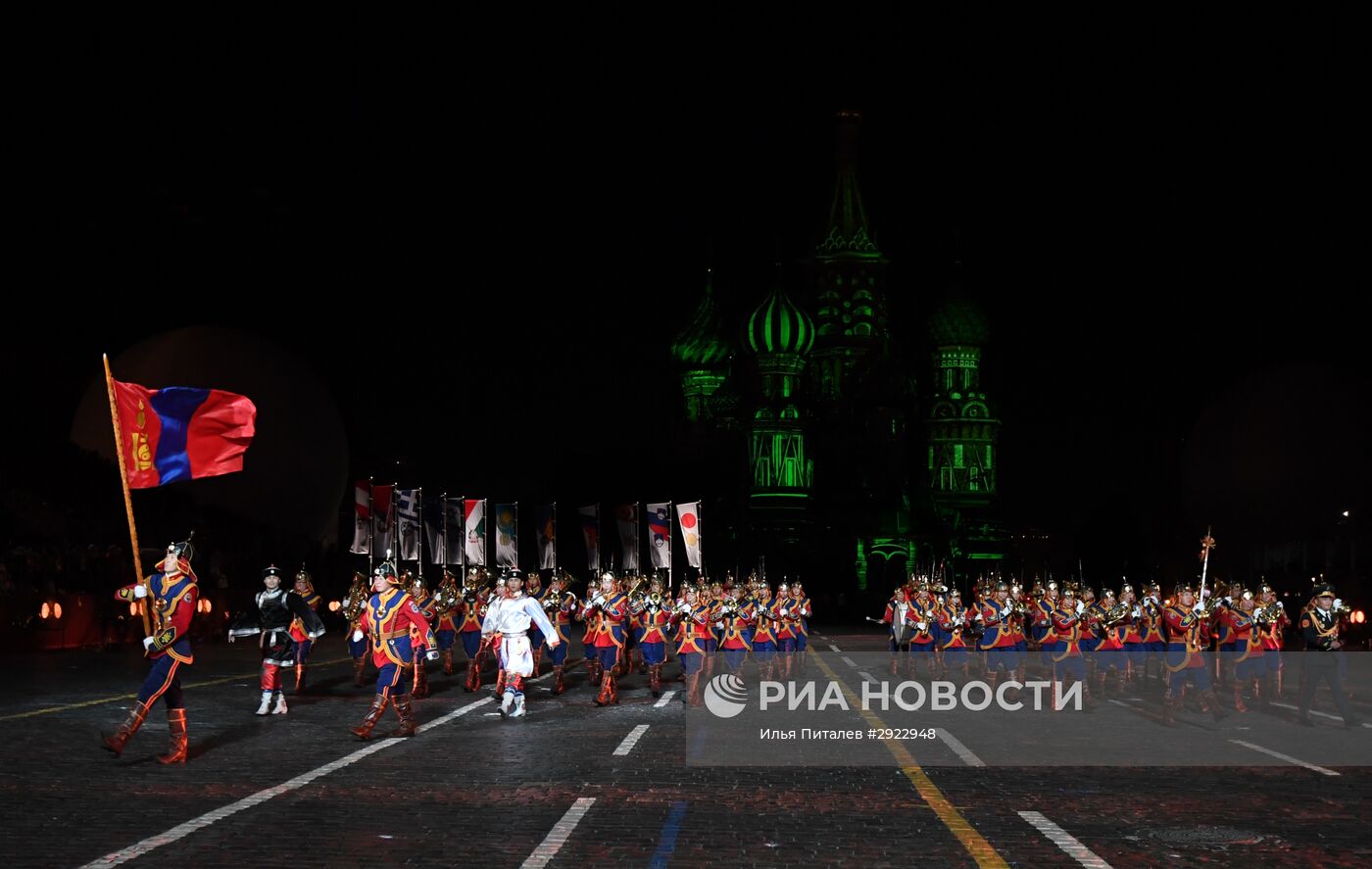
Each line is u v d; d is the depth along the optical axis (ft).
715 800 43.27
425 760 52.65
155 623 51.98
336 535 228.22
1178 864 34.01
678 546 350.84
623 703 78.28
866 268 399.65
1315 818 40.55
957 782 47.78
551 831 37.88
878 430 369.91
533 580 94.94
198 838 36.65
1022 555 386.73
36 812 40.52
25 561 140.36
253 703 76.84
